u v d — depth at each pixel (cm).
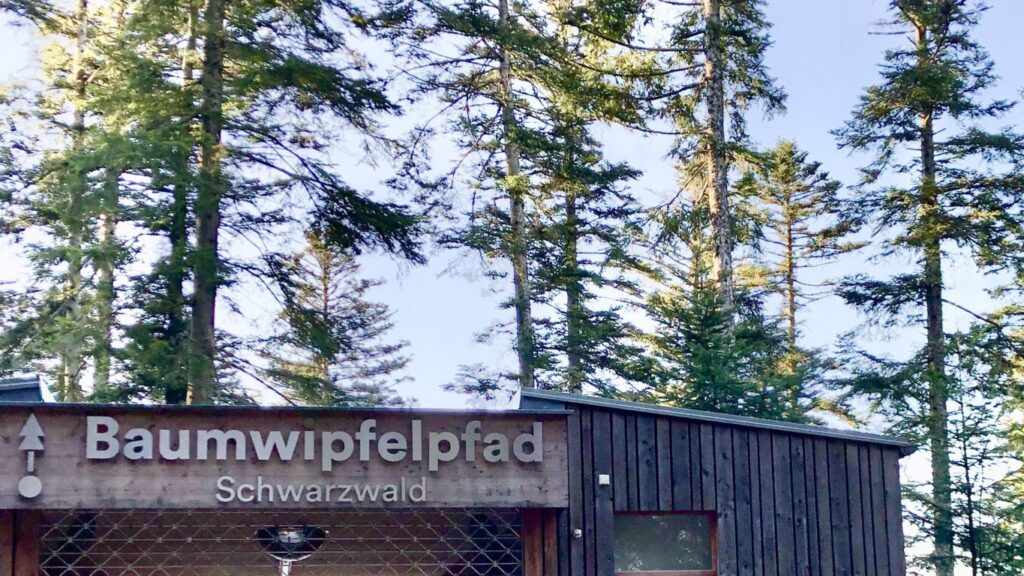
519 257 2569
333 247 2316
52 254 1989
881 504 1422
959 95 2620
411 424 1262
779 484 1399
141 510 1260
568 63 2467
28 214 2195
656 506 1361
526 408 1341
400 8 2388
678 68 2531
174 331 2064
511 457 1274
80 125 2322
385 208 2161
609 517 1348
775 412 2219
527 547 1327
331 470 1235
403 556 1347
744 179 2673
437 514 1359
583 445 1359
